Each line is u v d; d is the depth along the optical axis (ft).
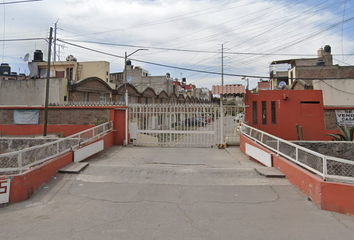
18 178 16.56
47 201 16.65
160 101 118.52
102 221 13.67
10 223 13.44
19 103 65.05
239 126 40.60
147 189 18.89
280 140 22.97
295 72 91.81
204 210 15.20
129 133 42.16
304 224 13.41
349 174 16.46
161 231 12.53
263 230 12.70
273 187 19.16
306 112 41.06
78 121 41.75
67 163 24.30
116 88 82.84
